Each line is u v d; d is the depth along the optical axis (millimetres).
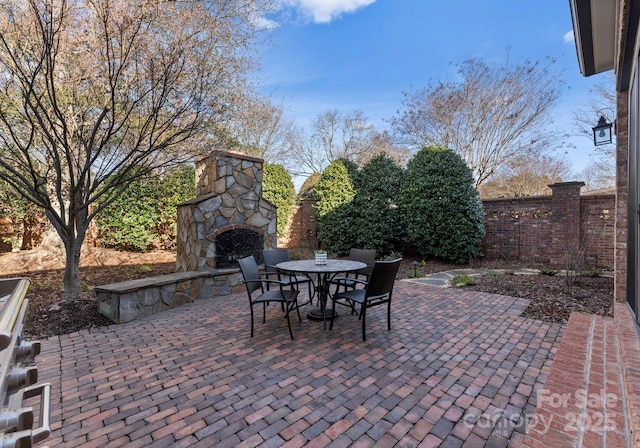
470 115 11953
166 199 8555
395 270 3592
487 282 6191
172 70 4719
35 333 3666
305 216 11727
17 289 1192
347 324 3941
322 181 10250
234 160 6094
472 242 8094
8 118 4523
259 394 2369
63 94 4820
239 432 1948
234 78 7070
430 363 2854
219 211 5812
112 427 2008
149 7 4504
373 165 9672
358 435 1913
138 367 2818
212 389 2445
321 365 2828
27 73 3988
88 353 3123
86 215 4984
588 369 2570
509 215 8586
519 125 11359
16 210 6887
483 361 2881
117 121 4949
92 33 4414
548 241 7906
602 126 4598
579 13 3006
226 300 5227
